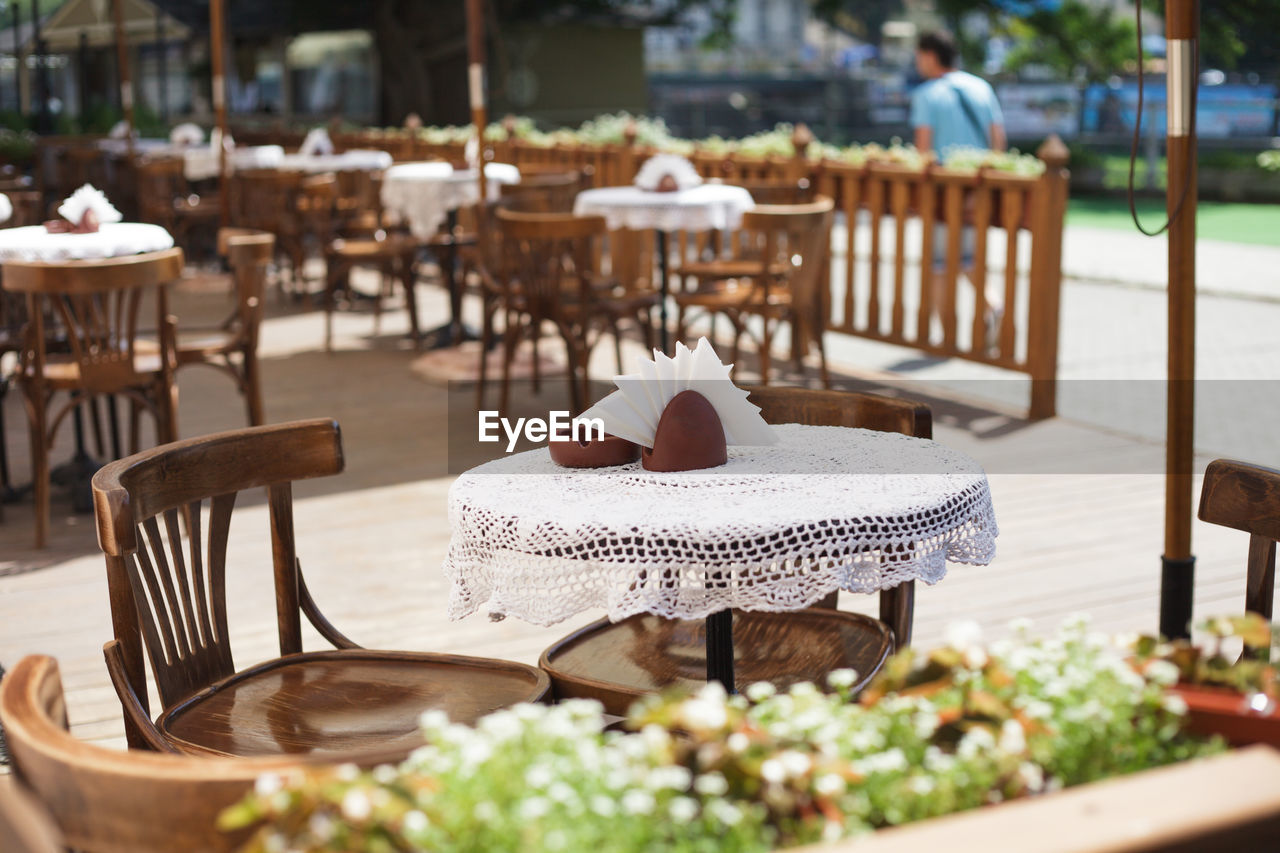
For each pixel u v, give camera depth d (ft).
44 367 15.10
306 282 31.91
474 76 23.71
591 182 26.63
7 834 3.65
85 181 39.50
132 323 14.71
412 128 39.60
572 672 7.70
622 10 84.64
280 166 33.86
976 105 24.13
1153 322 29.01
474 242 26.30
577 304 20.31
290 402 21.80
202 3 75.00
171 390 14.89
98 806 3.92
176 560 7.28
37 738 3.98
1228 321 28.66
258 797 3.53
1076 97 86.53
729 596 6.07
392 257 26.30
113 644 6.48
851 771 3.60
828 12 110.83
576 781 3.51
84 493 16.14
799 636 8.16
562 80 81.00
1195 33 8.71
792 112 91.15
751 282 23.13
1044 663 4.22
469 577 6.73
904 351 26.45
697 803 3.74
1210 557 13.42
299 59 82.69
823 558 6.07
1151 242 43.98
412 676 7.48
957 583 12.93
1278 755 3.28
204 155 37.65
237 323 29.40
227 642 7.58
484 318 20.74
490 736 3.73
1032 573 13.16
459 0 74.95
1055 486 16.35
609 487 6.75
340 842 3.30
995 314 25.61
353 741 6.64
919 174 22.53
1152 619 11.80
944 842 2.93
